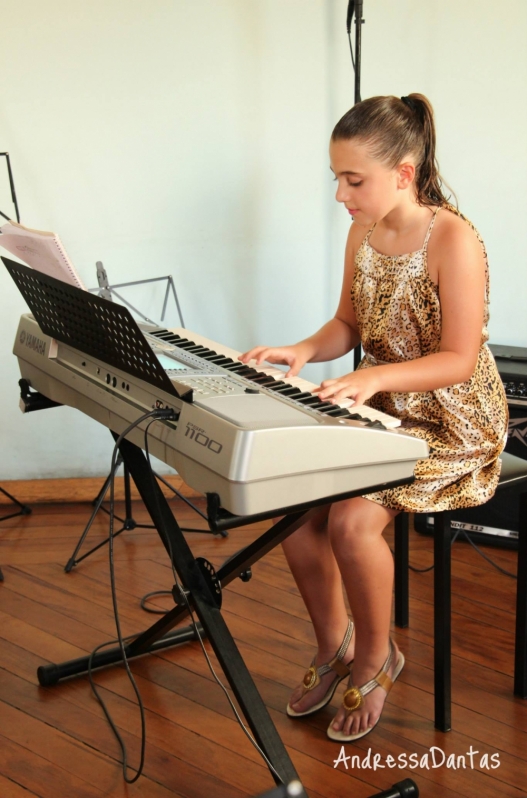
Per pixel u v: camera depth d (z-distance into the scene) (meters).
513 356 2.61
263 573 2.41
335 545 1.63
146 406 1.42
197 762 1.66
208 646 2.07
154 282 2.87
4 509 2.88
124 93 2.70
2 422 2.93
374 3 2.65
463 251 1.60
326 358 1.92
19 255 1.64
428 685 1.91
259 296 2.91
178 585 1.49
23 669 1.96
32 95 2.67
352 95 2.73
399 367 1.55
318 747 1.70
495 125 2.71
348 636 1.81
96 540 2.64
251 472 1.17
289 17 2.66
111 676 1.94
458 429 1.71
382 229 1.74
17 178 2.74
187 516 2.81
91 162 2.75
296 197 2.82
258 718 1.39
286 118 2.75
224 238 2.84
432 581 2.40
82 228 2.80
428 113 1.64
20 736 1.73
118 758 1.67
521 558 1.81
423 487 1.65
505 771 1.64
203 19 2.65
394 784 1.55
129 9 2.63
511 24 2.62
